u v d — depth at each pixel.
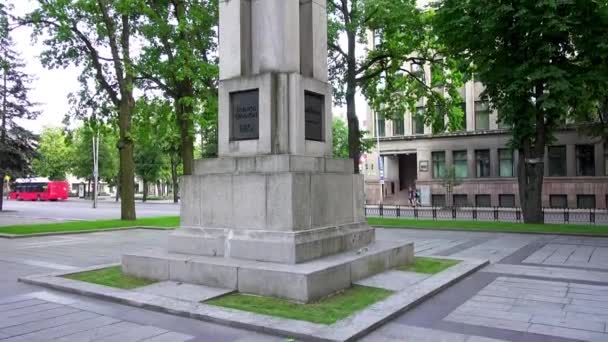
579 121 28.17
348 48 26.22
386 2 22.47
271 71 9.20
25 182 75.06
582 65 20.11
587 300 7.84
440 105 27.00
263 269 7.52
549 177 39.19
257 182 8.62
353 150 26.72
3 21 23.17
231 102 9.55
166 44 23.19
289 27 9.32
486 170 42.66
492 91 21.91
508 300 7.82
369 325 6.11
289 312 6.65
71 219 30.84
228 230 8.88
